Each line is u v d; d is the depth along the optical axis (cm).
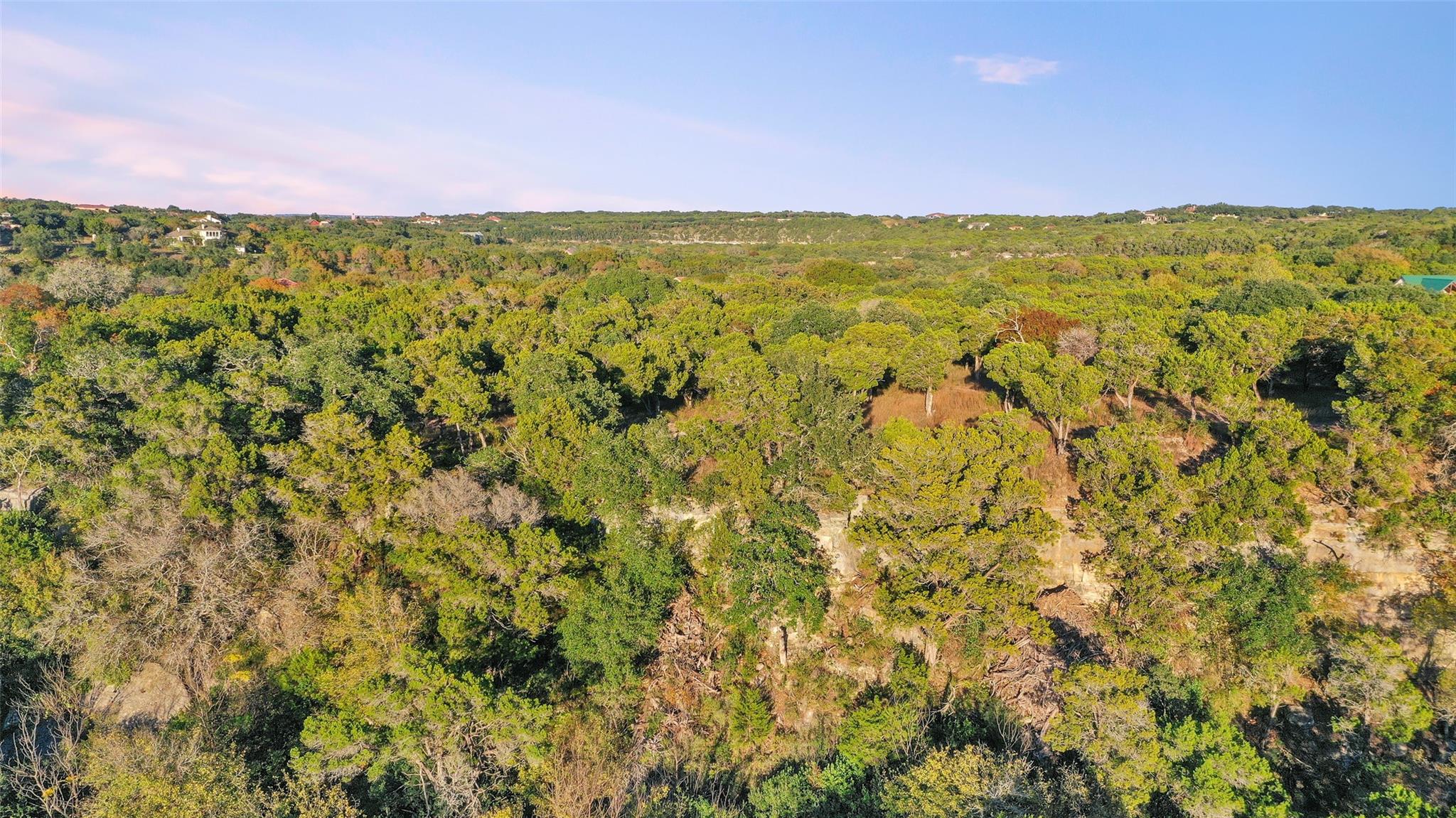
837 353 4638
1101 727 2811
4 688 3125
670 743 3216
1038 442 3406
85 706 3102
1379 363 3469
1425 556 3281
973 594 3116
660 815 2798
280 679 3169
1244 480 3131
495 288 8738
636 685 3347
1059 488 3797
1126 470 3297
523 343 5556
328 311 6669
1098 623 3347
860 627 3597
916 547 3244
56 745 2912
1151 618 3225
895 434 3481
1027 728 3164
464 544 3125
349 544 3322
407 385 4319
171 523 3067
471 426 4047
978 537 3072
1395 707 2947
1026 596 3159
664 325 6412
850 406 3916
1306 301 5556
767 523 3384
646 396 5150
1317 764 3084
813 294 9981
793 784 2977
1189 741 2731
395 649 2920
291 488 3222
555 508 3634
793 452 3647
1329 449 3144
